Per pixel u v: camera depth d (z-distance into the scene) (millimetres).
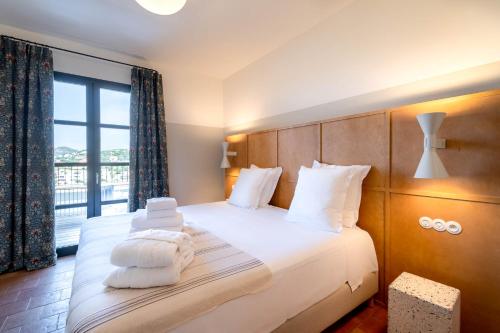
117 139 3148
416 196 1594
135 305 846
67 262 2596
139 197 3064
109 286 965
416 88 1707
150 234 1146
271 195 2697
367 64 1994
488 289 1300
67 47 2719
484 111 1308
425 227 1548
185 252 1164
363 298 1645
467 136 1367
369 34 1974
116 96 3123
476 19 1444
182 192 3609
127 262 966
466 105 1370
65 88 2779
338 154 2092
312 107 2484
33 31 2520
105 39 2697
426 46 1652
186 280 1010
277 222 1979
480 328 1327
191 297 916
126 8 2146
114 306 836
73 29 2490
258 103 3213
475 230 1345
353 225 1808
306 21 2373
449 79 1556
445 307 1139
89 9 2160
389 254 1730
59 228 2797
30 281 2178
